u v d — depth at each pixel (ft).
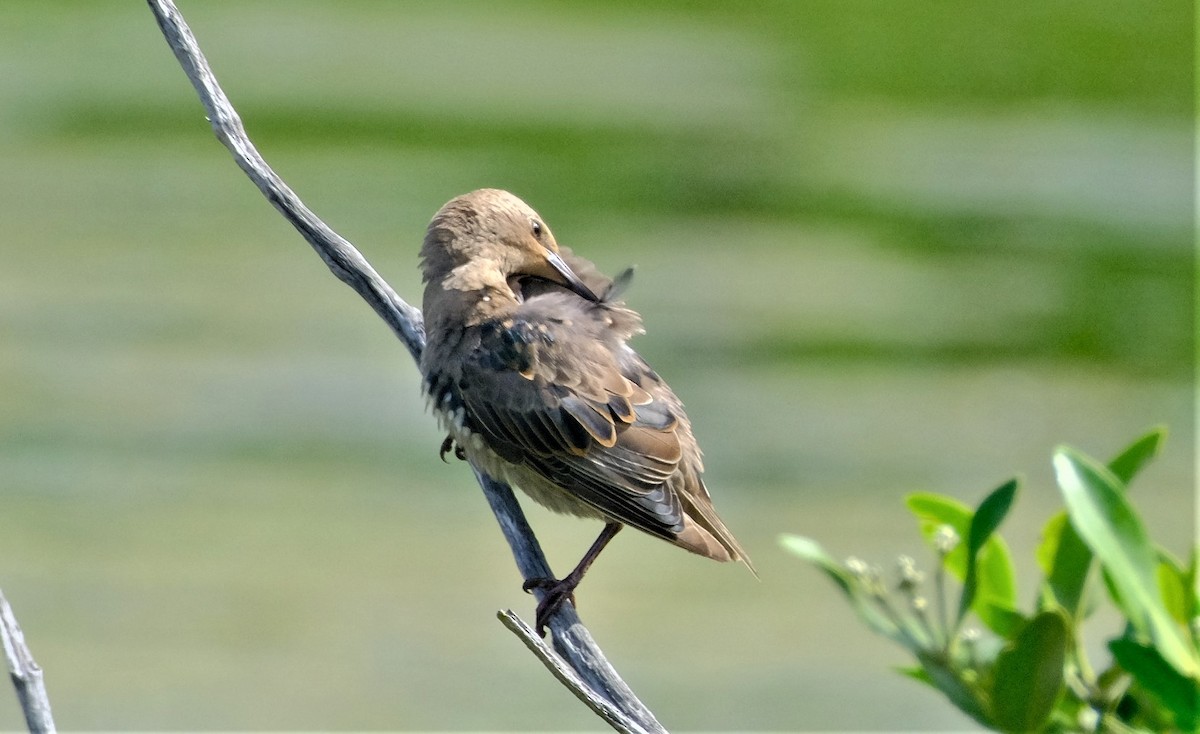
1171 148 74.95
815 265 59.93
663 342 53.26
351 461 46.44
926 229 63.62
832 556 41.09
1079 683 20.88
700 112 77.36
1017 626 20.22
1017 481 19.79
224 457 45.78
